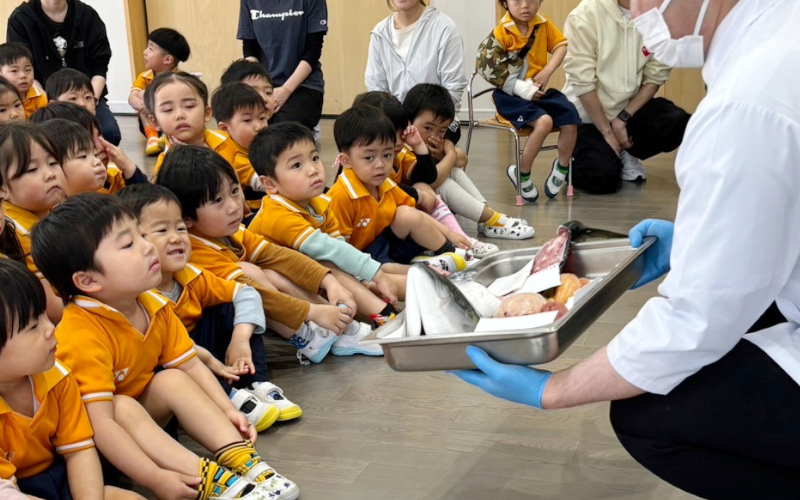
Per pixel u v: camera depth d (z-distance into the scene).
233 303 2.06
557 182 3.92
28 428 1.43
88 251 1.59
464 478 1.71
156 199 1.88
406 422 1.94
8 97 2.96
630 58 3.90
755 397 1.19
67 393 1.50
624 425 1.32
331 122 6.29
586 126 4.06
